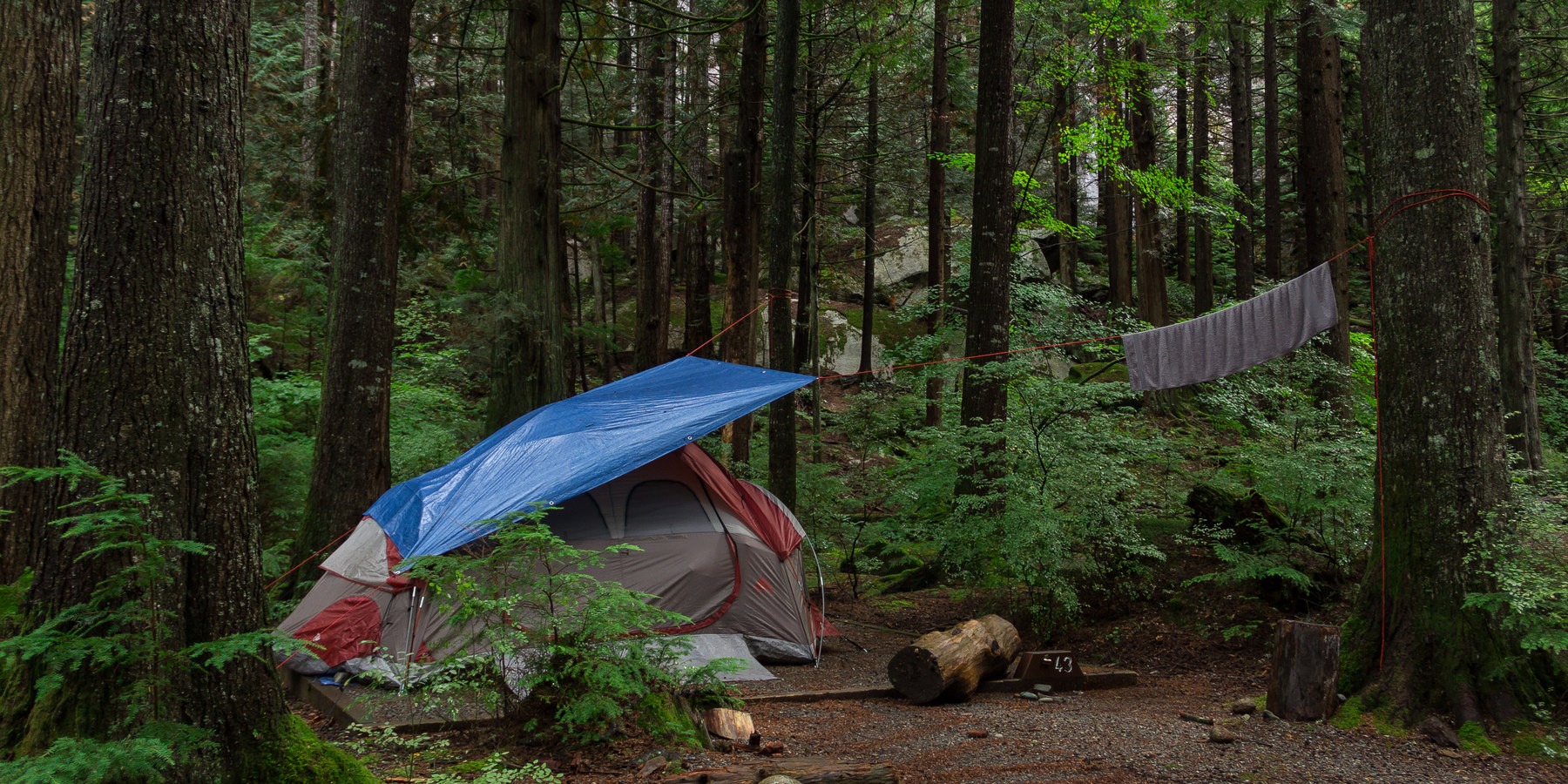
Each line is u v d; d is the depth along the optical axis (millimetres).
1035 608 8602
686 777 4039
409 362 14219
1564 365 20297
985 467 9719
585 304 24578
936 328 17203
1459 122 5961
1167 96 24094
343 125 9109
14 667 3516
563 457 7258
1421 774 4812
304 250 12875
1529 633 5465
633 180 13617
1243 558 8305
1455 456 5863
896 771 4633
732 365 9281
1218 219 18375
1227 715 6113
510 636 4957
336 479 8805
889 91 20844
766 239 18531
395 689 5867
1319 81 14273
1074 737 5387
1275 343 6684
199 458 3613
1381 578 6145
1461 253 5930
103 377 3475
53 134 6840
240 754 3623
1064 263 22938
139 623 3387
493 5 12312
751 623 7734
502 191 10320
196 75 3684
